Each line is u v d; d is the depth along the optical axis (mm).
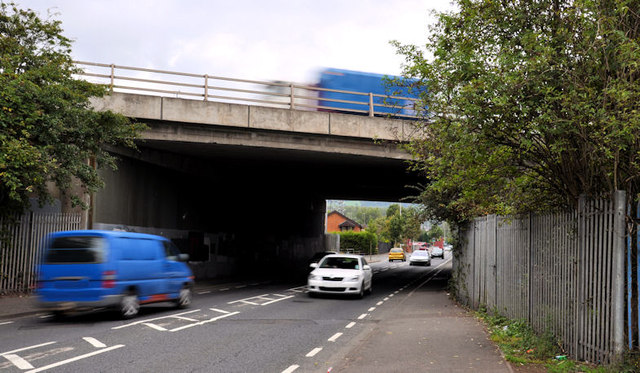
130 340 9195
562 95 6418
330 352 8500
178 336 9727
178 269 14211
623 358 5934
